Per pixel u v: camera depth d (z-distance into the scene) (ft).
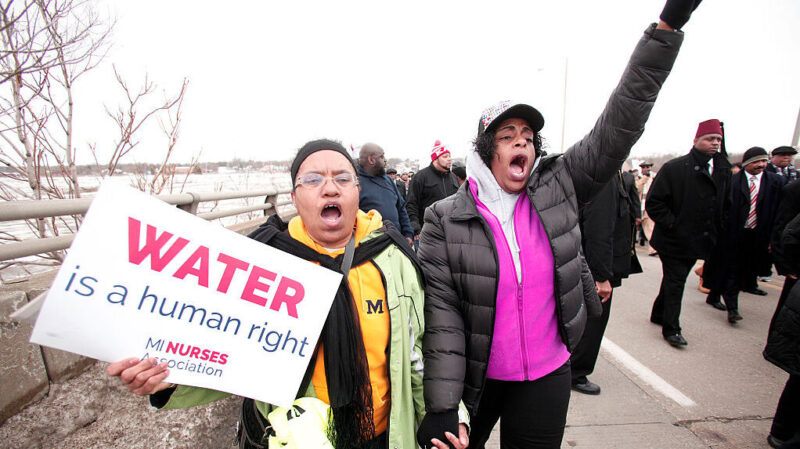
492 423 5.28
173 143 11.90
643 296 16.30
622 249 8.54
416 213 14.99
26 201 4.24
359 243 3.80
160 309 2.99
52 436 4.88
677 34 3.76
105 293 2.80
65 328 2.68
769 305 14.73
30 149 9.43
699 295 16.25
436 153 14.38
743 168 12.99
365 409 3.40
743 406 8.04
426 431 3.90
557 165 4.82
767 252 14.24
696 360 10.21
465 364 4.36
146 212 2.93
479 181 4.77
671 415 7.78
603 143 4.31
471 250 4.45
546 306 4.57
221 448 5.97
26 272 10.34
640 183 29.78
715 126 10.00
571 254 4.51
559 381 4.67
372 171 11.51
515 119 4.44
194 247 3.09
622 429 7.34
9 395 4.58
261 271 3.30
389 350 3.64
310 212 3.55
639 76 3.92
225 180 21.48
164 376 2.97
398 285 3.76
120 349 2.85
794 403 6.35
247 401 3.86
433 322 4.41
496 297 4.41
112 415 5.54
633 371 9.67
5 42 8.22
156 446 5.56
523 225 4.60
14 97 8.73
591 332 8.43
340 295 3.52
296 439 3.06
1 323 4.55
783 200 8.73
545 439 4.57
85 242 2.73
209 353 3.16
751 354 10.50
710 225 10.46
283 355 3.36
